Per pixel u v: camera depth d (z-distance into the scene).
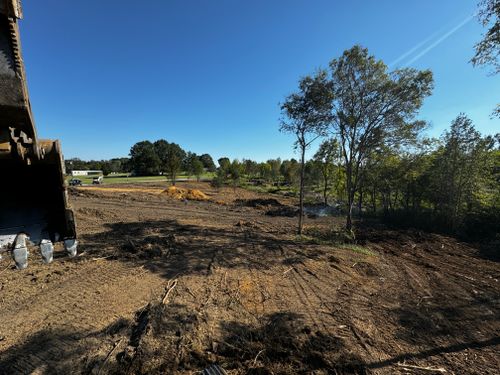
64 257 7.43
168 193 25.50
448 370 3.80
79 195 21.73
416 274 7.75
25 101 1.21
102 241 9.23
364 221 16.72
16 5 1.09
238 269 7.14
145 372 3.41
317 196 27.19
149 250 8.07
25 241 1.76
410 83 9.79
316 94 10.52
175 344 3.96
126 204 18.75
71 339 4.00
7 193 1.78
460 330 4.85
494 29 5.51
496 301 6.05
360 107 10.55
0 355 3.65
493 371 3.82
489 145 13.68
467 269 8.44
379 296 6.10
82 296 5.32
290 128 11.32
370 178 15.16
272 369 3.55
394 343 4.37
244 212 18.28
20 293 5.39
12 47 1.14
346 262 8.23
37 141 1.50
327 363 3.73
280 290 6.05
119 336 4.10
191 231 11.46
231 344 4.04
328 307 5.41
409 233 13.52
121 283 5.95
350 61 10.26
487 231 13.44
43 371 3.39
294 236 11.49
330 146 15.18
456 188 14.19
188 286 5.92
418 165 14.35
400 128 10.29
